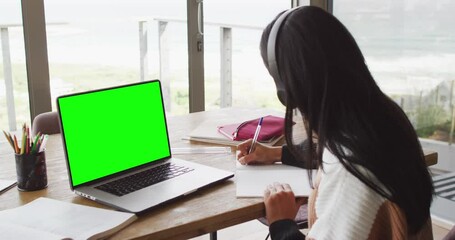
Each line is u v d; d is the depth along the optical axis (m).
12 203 1.32
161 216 1.23
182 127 2.12
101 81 3.59
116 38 3.68
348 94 0.98
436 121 2.91
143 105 1.57
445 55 2.79
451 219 2.85
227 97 4.27
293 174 1.50
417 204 1.00
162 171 1.51
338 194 1.04
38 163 1.40
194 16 3.20
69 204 1.28
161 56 3.84
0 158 1.73
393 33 3.12
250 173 1.52
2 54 2.91
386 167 0.97
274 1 3.89
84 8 3.30
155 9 3.46
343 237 1.01
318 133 1.00
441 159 2.90
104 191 1.36
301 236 1.19
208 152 1.77
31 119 2.74
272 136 1.84
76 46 3.30
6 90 2.94
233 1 3.75
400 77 3.12
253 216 1.30
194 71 3.28
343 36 1.01
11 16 2.64
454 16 2.71
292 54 1.01
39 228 1.13
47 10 2.75
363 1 3.33
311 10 1.03
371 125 0.97
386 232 1.01
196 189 1.37
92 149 1.42
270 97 4.25
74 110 1.38
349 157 0.98
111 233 1.13
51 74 2.91
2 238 1.06
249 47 4.21
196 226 1.20
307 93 1.00
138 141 1.54
